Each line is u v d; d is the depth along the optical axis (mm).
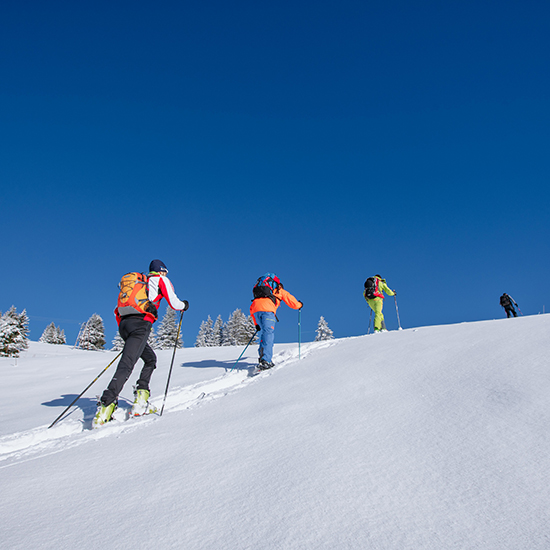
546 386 2316
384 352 4176
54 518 1560
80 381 6719
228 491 1673
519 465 1564
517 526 1203
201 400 3797
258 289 5520
